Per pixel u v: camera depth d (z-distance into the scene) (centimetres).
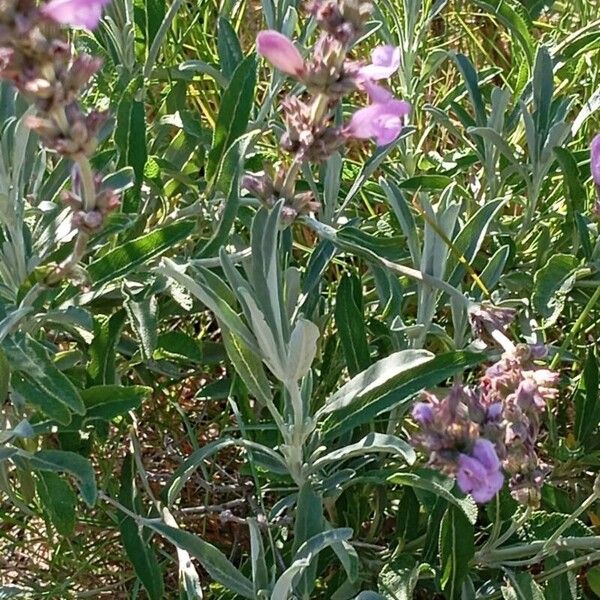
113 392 33
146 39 46
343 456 33
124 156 37
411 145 50
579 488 41
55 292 34
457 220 42
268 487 39
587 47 50
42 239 34
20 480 37
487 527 37
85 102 43
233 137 39
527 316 40
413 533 37
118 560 41
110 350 36
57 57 22
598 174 31
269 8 43
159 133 45
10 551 42
